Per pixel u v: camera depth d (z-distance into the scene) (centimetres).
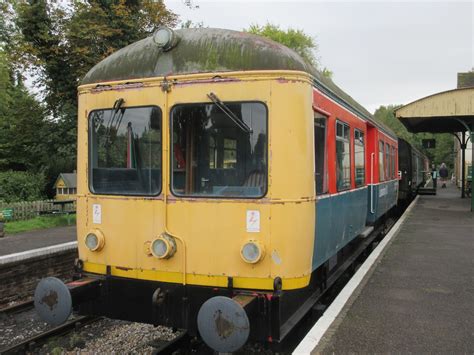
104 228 511
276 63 456
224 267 461
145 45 512
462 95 1557
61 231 1325
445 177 3434
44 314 466
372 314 546
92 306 518
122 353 568
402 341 464
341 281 809
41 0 1596
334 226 591
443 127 2255
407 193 2039
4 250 1002
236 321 401
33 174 2602
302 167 462
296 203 456
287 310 476
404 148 2070
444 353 437
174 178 480
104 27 1581
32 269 830
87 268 524
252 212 454
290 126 455
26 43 1616
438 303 591
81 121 530
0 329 671
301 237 461
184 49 485
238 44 473
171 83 480
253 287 453
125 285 500
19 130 2094
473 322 521
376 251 908
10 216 1565
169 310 478
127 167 503
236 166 462
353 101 775
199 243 469
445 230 1216
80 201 530
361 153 816
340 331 491
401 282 694
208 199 466
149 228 489
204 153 473
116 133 509
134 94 497
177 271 475
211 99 464
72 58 1628
